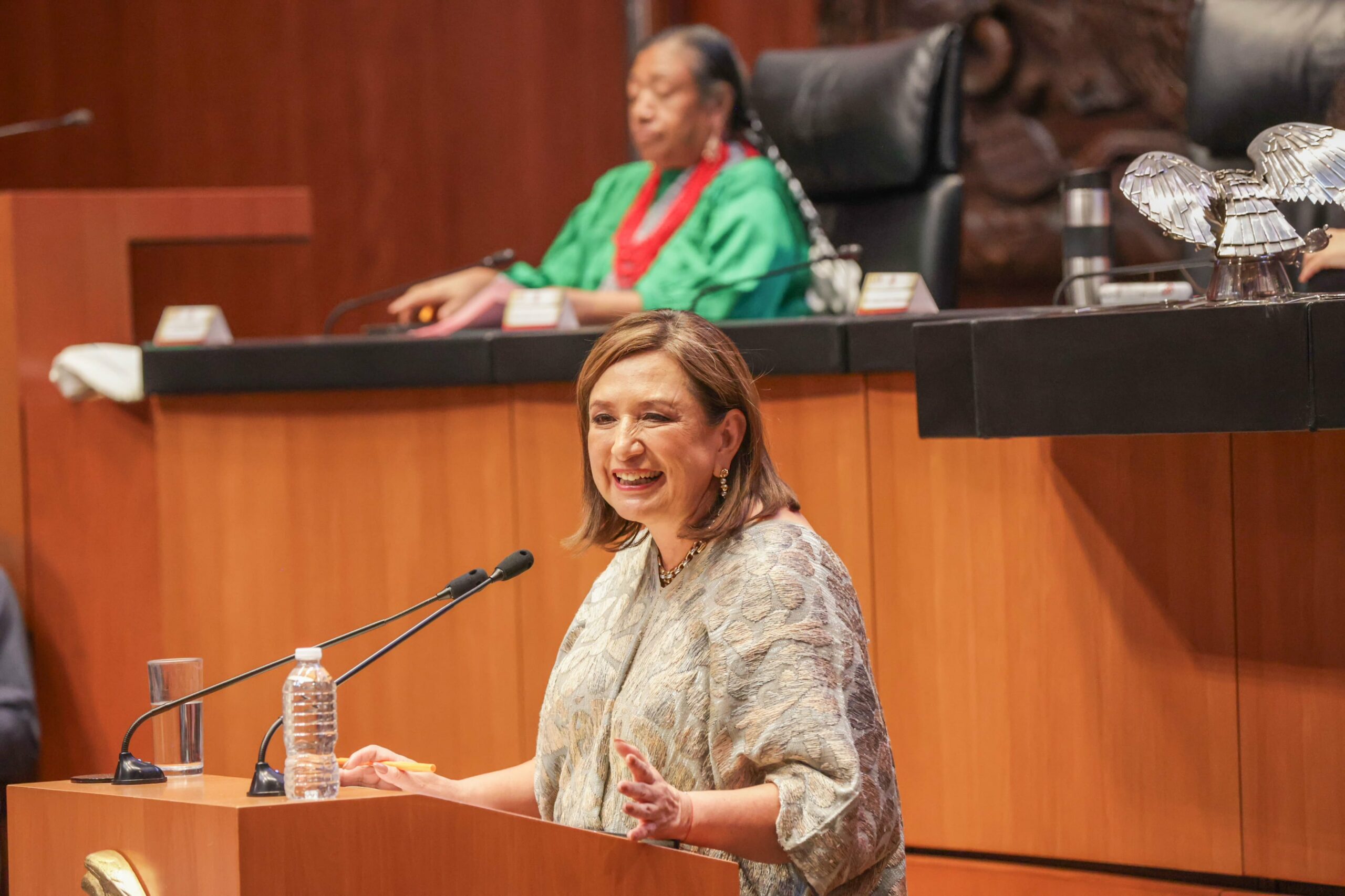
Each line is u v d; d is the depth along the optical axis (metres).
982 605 10.73
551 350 11.91
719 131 14.96
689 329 7.09
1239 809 9.92
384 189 22.84
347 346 12.44
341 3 22.61
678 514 7.04
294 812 5.72
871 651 11.11
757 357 11.30
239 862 5.60
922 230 14.34
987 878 10.58
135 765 6.64
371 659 7.30
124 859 6.12
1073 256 12.46
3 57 22.30
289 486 12.78
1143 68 19.14
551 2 23.17
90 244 14.54
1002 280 20.12
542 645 12.10
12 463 14.24
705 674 6.85
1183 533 10.08
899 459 11.02
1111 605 10.30
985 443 10.70
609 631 7.39
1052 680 10.50
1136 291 11.75
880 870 6.85
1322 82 11.61
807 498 11.32
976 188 20.16
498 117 23.14
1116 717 10.30
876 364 10.96
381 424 12.55
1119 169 19.30
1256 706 9.88
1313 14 11.81
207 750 12.97
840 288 14.34
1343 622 9.59
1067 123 19.62
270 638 12.84
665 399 6.95
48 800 6.54
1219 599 9.98
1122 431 8.58
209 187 22.52
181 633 13.08
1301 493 9.73
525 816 7.01
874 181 14.57
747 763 6.70
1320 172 8.59
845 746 6.49
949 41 14.46
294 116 22.58
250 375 12.70
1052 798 10.51
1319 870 9.68
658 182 15.22
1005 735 10.66
